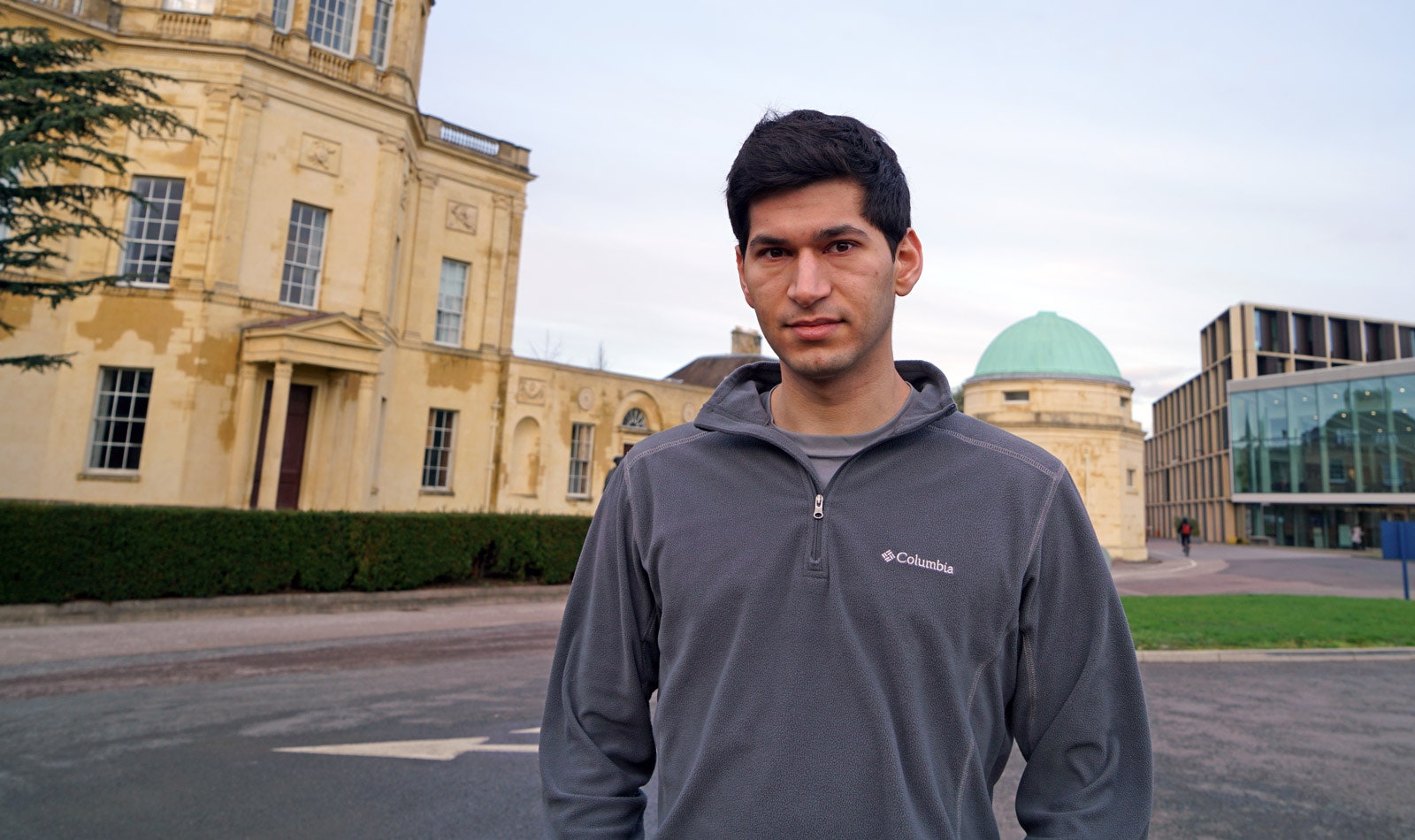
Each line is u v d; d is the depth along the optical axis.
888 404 1.66
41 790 5.10
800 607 1.44
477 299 26.09
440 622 12.95
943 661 1.40
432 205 25.08
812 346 1.57
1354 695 8.37
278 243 20.06
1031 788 1.54
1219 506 61.91
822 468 1.57
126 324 18.73
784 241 1.59
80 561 11.78
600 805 1.58
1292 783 5.57
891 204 1.61
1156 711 7.61
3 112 12.07
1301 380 51.12
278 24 20.86
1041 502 1.54
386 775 5.45
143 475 18.31
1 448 17.91
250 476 19.11
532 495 26.95
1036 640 1.52
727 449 1.65
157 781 5.27
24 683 8.16
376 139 21.94
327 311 20.77
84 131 12.55
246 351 19.16
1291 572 28.19
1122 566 32.25
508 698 7.76
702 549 1.53
